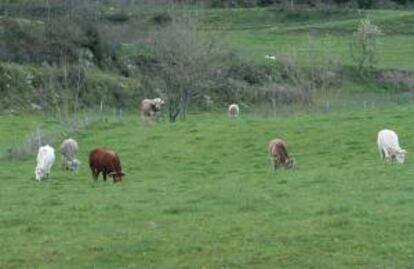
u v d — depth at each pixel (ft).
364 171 114.01
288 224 77.15
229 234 73.72
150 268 63.41
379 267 61.93
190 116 241.35
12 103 256.52
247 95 293.84
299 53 324.80
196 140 158.30
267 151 145.48
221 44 281.33
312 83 247.50
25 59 291.58
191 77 223.51
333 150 141.69
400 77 339.98
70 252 68.59
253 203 89.97
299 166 128.16
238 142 154.10
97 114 244.01
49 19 315.37
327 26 424.46
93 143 162.30
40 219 84.17
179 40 237.66
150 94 292.40
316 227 75.10
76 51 301.22
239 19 444.55
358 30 367.45
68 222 82.23
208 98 284.20
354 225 75.15
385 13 469.16
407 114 170.50
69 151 135.13
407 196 89.56
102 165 116.47
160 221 81.46
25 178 123.85
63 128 184.96
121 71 309.63
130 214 85.76
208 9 460.55
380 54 378.32
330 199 90.94
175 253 67.56
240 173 124.36
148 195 100.78
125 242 71.46
